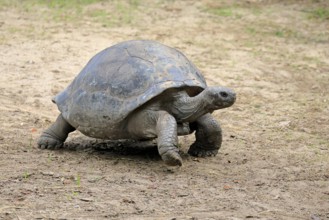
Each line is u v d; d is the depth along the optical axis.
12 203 14.70
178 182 16.52
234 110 24.62
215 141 18.66
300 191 16.39
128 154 18.95
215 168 17.84
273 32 34.94
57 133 19.19
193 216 14.38
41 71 27.73
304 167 18.42
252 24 36.06
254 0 40.62
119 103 17.14
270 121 23.45
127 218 14.12
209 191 15.98
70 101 18.44
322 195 16.19
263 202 15.48
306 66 30.31
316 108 25.05
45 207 14.54
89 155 18.67
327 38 34.34
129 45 18.33
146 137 17.30
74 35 32.47
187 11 37.88
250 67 29.72
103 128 17.56
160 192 15.74
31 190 15.52
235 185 16.56
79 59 29.30
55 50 30.19
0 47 30.27
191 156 18.86
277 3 39.97
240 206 15.12
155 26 34.88
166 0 40.00
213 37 33.56
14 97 24.94
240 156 19.19
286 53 31.88
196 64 29.62
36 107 24.11
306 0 40.19
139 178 16.69
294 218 14.60
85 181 16.30
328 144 20.97
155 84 17.03
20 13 36.41
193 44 32.34
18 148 19.06
